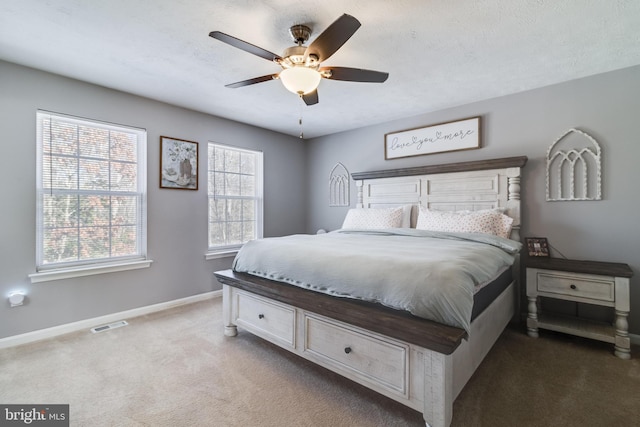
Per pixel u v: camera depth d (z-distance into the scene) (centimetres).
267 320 227
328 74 197
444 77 271
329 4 173
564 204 281
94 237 291
